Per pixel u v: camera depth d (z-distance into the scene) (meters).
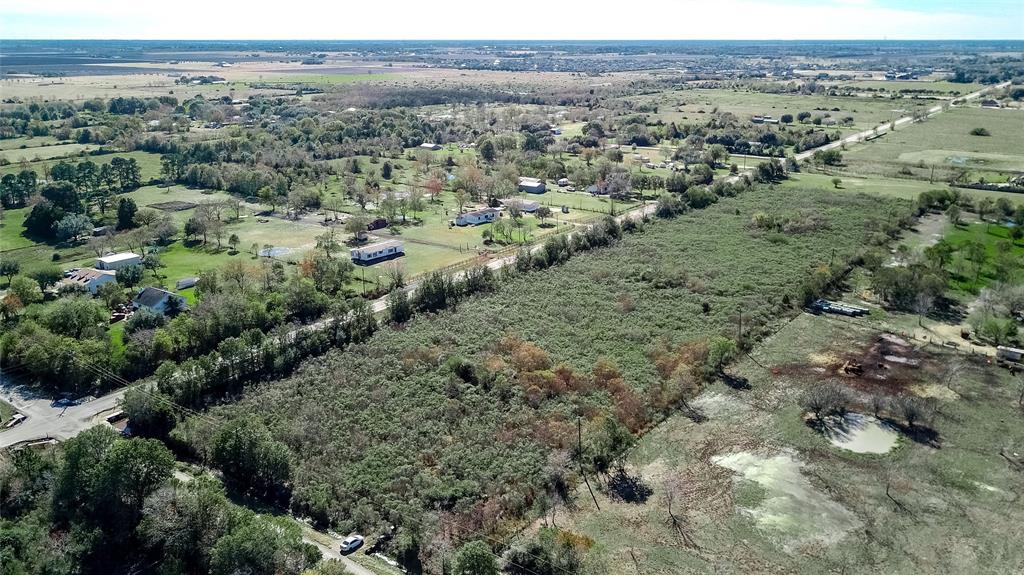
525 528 76.81
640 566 70.94
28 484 79.38
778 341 119.31
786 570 70.12
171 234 177.38
